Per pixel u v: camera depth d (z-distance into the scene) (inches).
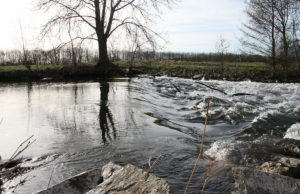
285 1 923.4
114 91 617.6
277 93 609.9
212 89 676.7
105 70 1024.2
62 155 229.1
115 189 136.6
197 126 345.4
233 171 160.1
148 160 216.2
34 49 968.3
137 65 1200.8
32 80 933.2
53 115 378.6
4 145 256.1
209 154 226.4
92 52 1680.6
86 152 235.6
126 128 315.3
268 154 216.2
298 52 957.2
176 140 273.9
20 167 203.8
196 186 169.3
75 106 442.3
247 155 216.2
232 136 303.4
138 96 553.0
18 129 310.5
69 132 297.4
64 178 185.9
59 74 1000.9
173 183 174.1
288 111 421.4
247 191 143.2
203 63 1374.3
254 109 438.0
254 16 983.0
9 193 164.2
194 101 518.3
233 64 1301.7
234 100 521.3
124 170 151.8
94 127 317.7
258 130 324.2
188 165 205.5
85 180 160.9
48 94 580.7
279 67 992.9
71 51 1048.8
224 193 159.0
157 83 780.6
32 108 430.0
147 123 340.8
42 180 183.0
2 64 1530.5
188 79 906.7
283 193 136.9
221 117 392.2
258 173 153.9
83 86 716.0
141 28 946.7
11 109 423.2
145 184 135.0
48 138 276.2
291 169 180.4
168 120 369.4
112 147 248.5
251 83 804.0
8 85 783.1
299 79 877.2
